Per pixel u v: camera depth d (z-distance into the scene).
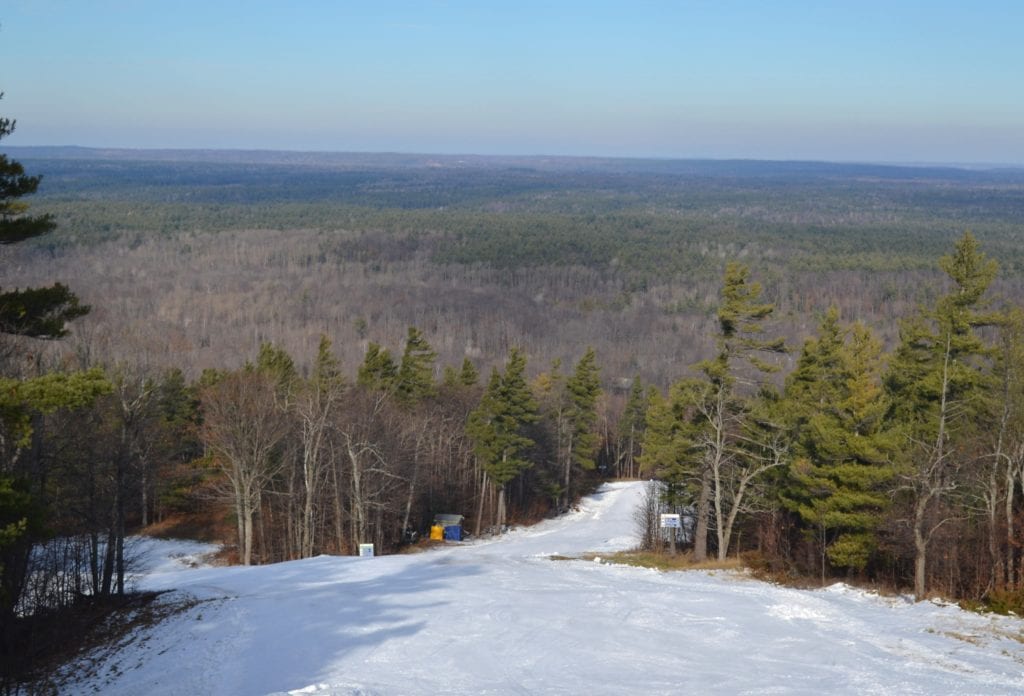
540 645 21.06
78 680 20.89
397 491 51.25
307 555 42.31
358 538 46.28
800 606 25.12
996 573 26.72
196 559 46.97
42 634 24.44
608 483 83.31
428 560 35.72
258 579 31.39
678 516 42.06
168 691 19.22
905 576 30.77
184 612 26.00
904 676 18.20
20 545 22.75
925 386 33.53
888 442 29.95
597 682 18.22
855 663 19.31
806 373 38.00
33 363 22.78
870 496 30.06
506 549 48.78
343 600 26.28
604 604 25.39
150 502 54.59
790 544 36.34
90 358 30.20
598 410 91.88
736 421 37.03
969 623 22.97
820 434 32.06
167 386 53.50
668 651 20.58
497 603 25.42
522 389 56.62
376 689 17.83
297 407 44.62
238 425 42.75
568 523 63.38
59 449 25.73
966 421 32.09
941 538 28.30
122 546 28.89
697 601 25.89
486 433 56.41
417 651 20.72
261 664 20.47
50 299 17.42
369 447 45.12
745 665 19.38
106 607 27.33
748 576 32.66
